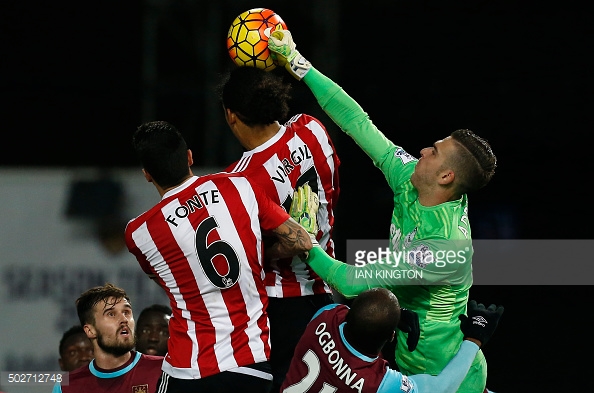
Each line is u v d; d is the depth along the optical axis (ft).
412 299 54.60
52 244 113.39
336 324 55.47
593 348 134.31
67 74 170.91
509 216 168.35
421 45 177.47
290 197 55.93
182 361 52.21
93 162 168.66
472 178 51.93
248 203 52.90
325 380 54.80
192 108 161.68
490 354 133.80
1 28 169.48
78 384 71.20
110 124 169.78
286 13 161.48
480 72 176.55
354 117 57.41
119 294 71.61
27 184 113.60
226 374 51.55
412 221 53.57
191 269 52.08
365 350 54.60
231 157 146.41
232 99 54.90
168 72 177.17
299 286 57.41
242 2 155.12
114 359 71.31
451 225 52.31
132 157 169.27
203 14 153.07
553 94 175.73
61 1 171.22
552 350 134.31
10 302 112.16
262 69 55.93
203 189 52.95
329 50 152.87
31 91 169.17
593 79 175.01
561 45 175.73
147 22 150.10
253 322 52.65
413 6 177.47
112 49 171.73
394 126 175.01
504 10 176.86
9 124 168.14
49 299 112.78
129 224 53.36
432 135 174.91
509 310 144.46
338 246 155.12
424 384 53.11
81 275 113.39
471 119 175.83
